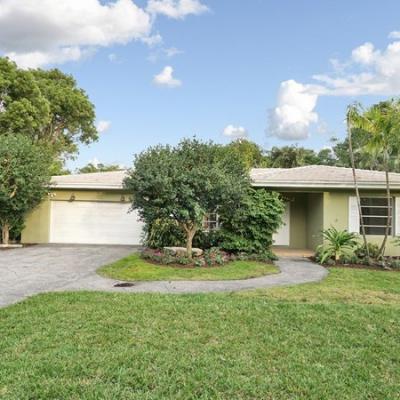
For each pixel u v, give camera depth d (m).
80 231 18.36
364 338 5.29
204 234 14.06
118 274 10.04
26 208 16.48
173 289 8.40
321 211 15.38
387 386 3.93
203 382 3.95
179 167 11.73
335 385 3.94
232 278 9.75
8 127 24.94
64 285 8.72
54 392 3.68
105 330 5.42
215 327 5.64
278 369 4.30
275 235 17.88
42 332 5.31
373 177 15.15
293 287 8.66
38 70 32.22
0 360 4.39
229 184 11.74
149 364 4.34
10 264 11.71
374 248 13.52
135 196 12.31
